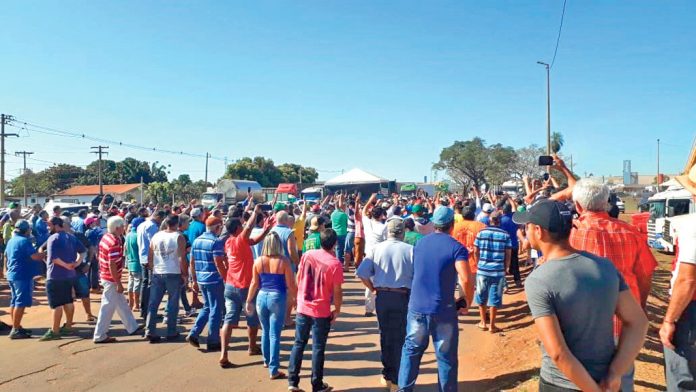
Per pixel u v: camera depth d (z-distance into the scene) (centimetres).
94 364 679
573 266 250
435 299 466
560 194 454
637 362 586
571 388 257
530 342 695
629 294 256
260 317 629
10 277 818
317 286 551
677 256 354
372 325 874
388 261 557
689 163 1027
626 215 3753
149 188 6538
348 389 581
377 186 2919
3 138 3841
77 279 902
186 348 746
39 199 6925
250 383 604
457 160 6012
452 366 466
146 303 912
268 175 8131
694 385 352
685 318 354
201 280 734
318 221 885
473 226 844
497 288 793
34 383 611
